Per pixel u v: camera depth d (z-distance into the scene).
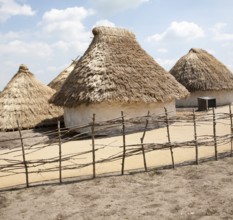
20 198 5.83
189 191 5.76
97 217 4.92
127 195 5.73
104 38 13.52
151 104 12.49
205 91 21.64
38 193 6.03
